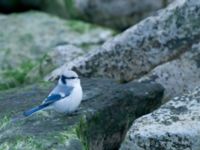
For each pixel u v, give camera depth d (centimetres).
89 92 1315
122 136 1313
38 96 1347
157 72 1473
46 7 2627
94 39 2181
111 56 1502
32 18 2353
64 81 1134
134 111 1330
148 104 1373
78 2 2439
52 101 1114
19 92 1395
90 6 2414
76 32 2230
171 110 1188
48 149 1045
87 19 2461
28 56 2075
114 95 1300
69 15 2512
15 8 2689
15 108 1261
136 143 1116
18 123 1164
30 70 1817
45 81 1482
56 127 1123
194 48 1452
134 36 1490
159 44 1477
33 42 2164
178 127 1115
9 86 1759
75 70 1508
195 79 1452
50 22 2309
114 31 2270
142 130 1123
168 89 1467
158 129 1118
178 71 1461
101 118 1228
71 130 1105
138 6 2341
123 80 1512
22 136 1081
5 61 2027
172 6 1484
